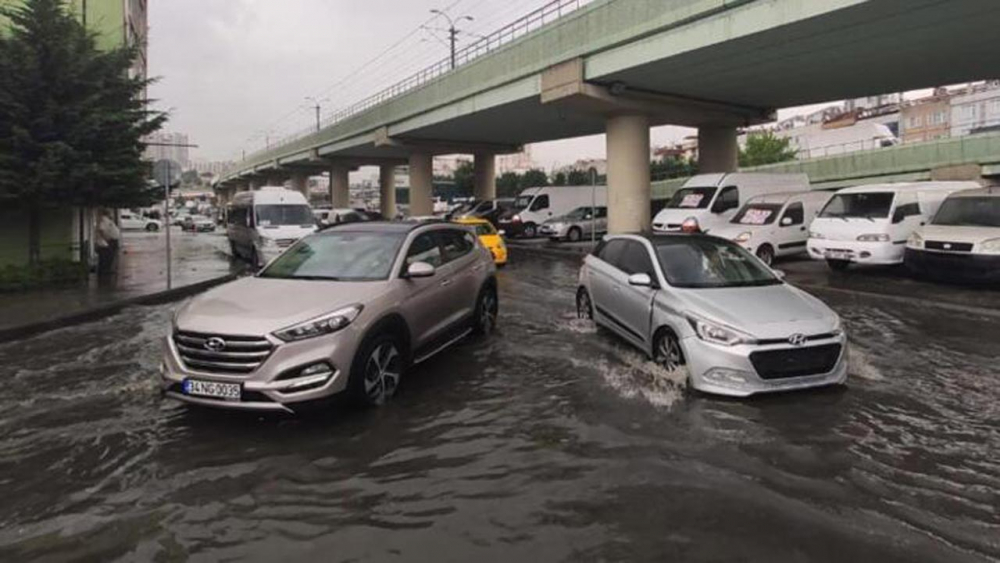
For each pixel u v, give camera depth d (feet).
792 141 251.60
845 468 14.49
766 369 18.62
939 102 216.74
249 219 64.28
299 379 16.33
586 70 69.87
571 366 23.07
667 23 58.54
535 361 23.86
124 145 47.01
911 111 226.38
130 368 23.62
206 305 17.92
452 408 18.67
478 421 17.61
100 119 44.11
